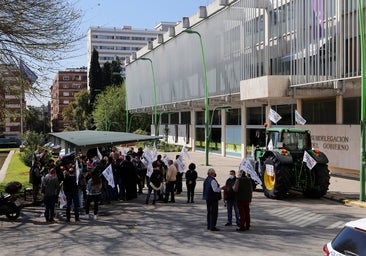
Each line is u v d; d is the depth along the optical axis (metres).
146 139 21.72
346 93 25.39
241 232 12.24
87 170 17.00
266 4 30.38
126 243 11.12
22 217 14.99
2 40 17.12
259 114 36.56
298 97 27.39
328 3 23.42
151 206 16.78
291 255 9.84
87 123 98.06
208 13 42.06
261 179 18.58
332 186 21.22
